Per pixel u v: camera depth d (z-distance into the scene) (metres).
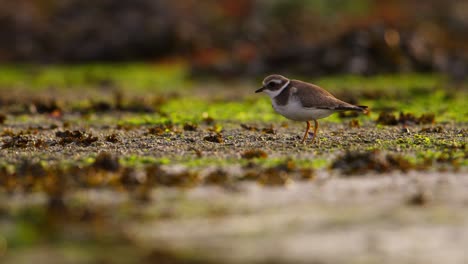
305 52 30.44
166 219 9.03
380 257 7.71
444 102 20.88
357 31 30.56
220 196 9.93
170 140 14.26
